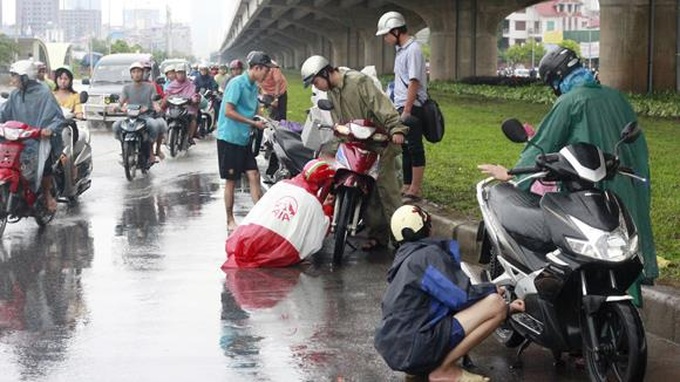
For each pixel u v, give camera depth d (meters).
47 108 11.45
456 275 5.87
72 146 12.98
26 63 11.48
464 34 57.19
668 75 35.84
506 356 6.74
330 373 6.25
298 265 9.63
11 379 6.09
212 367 6.33
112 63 32.22
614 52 35.72
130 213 12.92
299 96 45.34
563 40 110.38
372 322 7.48
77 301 8.09
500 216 6.45
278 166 13.87
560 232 5.80
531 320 6.18
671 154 18.27
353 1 69.00
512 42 146.88
